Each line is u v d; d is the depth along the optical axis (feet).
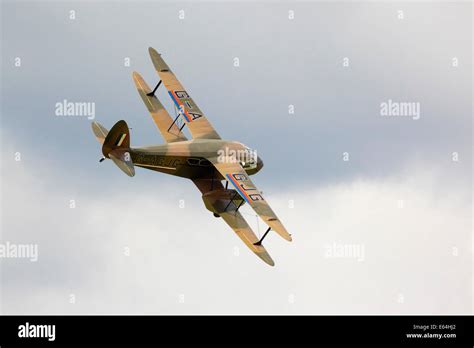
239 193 277.85
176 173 297.53
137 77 339.57
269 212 271.69
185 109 325.01
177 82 337.11
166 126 320.50
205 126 319.06
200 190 297.33
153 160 288.71
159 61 344.90
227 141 309.83
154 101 331.16
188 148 296.71
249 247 275.39
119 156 277.23
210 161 294.46
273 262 270.87
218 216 289.74
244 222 286.87
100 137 291.99
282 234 263.70
